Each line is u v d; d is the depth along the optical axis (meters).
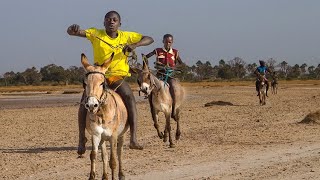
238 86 84.25
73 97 52.22
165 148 14.69
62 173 11.29
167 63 15.72
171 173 11.02
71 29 9.66
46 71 139.62
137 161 12.54
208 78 148.75
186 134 17.86
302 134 16.95
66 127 21.27
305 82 109.38
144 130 19.34
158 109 15.10
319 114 20.53
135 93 52.47
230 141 15.80
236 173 10.88
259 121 21.83
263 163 12.02
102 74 8.66
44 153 14.14
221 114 26.05
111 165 9.04
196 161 12.44
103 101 8.59
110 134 8.89
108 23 9.81
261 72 33.22
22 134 18.98
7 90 83.50
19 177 10.95
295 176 10.43
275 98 41.47
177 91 15.65
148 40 10.08
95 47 9.88
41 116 26.95
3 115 27.83
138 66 14.81
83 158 13.15
